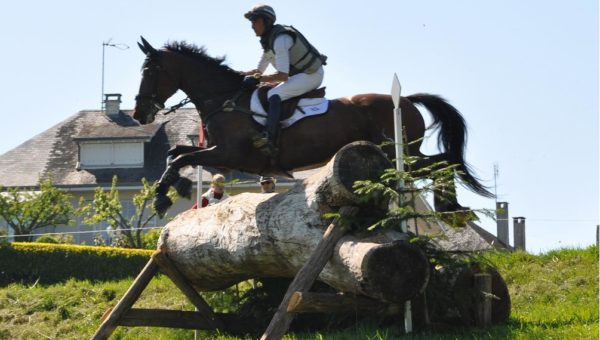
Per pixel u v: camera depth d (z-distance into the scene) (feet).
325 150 37.14
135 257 69.46
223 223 35.32
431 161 39.19
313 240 30.91
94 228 118.73
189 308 45.73
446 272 32.22
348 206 30.27
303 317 37.11
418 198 33.94
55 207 107.14
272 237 32.40
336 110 37.50
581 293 40.96
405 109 38.32
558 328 31.30
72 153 128.67
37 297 51.29
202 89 38.45
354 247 29.07
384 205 30.63
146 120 39.37
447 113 40.11
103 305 49.08
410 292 28.76
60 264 69.10
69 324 47.21
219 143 37.40
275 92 36.91
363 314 34.24
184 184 37.19
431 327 31.71
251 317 39.32
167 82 38.91
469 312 32.63
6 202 106.11
